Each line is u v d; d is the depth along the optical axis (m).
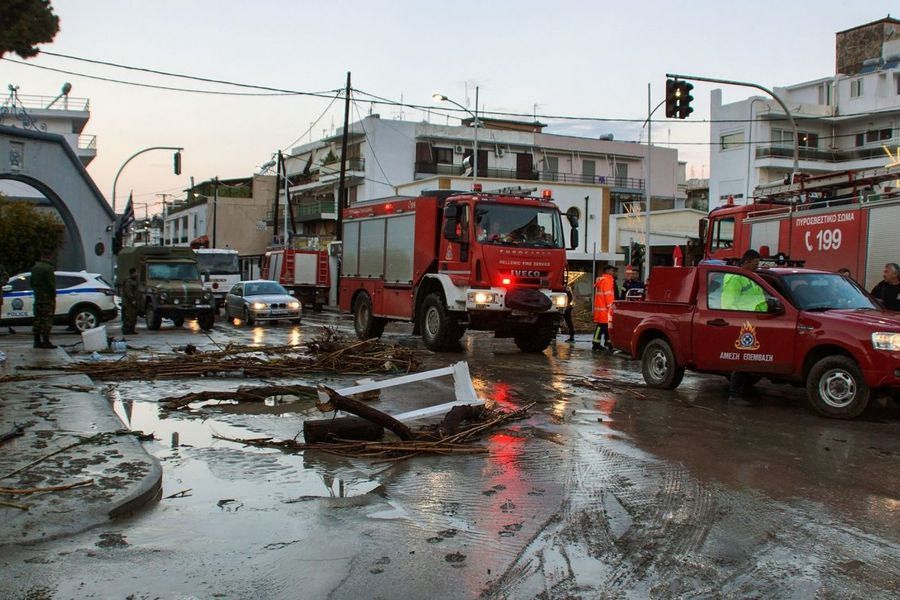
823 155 56.22
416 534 5.03
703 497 5.87
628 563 4.54
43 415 8.38
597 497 5.87
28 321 20.25
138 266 24.64
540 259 15.86
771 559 4.61
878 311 9.59
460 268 15.81
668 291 11.23
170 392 10.84
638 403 10.12
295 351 15.24
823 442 7.80
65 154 32.97
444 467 6.80
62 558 4.54
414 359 13.69
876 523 5.28
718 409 9.70
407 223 17.62
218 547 4.77
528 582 4.25
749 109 56.16
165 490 6.06
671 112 22.67
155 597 4.02
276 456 7.20
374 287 18.98
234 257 35.91
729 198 18.22
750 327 9.90
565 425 8.63
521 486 6.18
